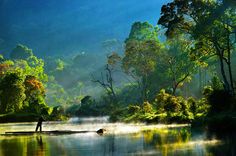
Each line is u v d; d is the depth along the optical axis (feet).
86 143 86.99
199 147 69.05
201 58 220.84
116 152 67.92
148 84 348.18
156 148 70.64
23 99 282.97
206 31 177.17
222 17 176.24
